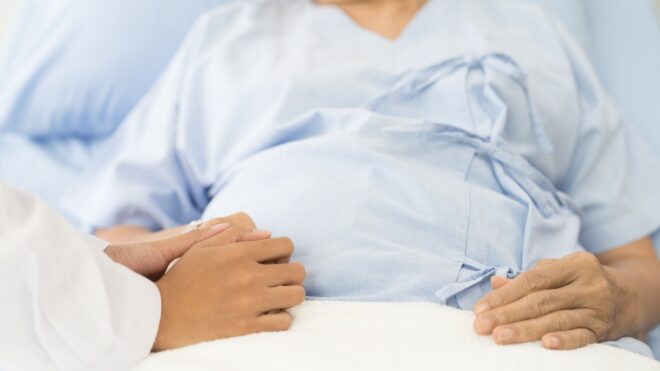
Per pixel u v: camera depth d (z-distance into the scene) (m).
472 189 1.03
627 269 1.12
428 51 1.22
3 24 1.76
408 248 0.97
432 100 1.16
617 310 0.94
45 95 1.50
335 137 1.07
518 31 1.29
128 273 0.79
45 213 0.76
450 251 0.98
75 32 1.53
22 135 1.54
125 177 1.18
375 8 1.31
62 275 0.73
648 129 1.40
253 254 0.88
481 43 1.21
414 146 1.08
